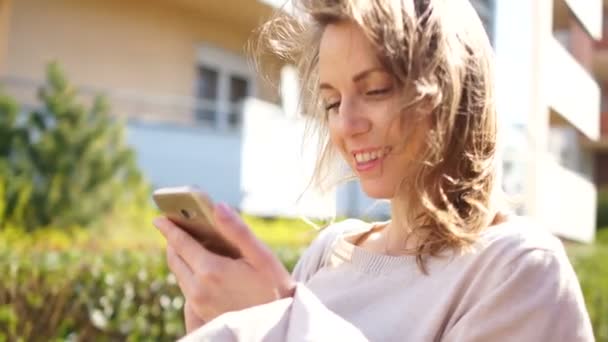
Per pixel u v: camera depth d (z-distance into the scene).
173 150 10.09
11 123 7.12
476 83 1.17
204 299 1.04
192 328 1.13
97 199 6.89
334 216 1.54
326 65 1.17
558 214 4.01
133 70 11.51
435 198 1.17
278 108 10.77
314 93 1.43
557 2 3.79
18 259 3.54
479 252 1.12
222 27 13.02
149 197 7.66
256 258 1.02
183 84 12.30
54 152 6.82
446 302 1.11
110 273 3.61
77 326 3.51
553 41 3.66
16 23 10.00
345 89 1.16
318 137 1.45
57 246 4.96
